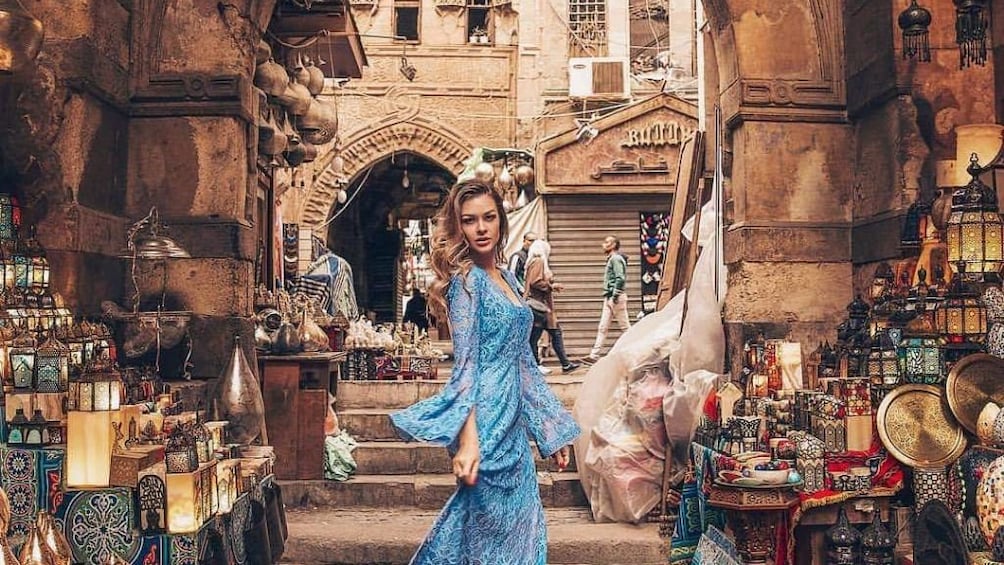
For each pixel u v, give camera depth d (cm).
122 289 482
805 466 373
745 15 521
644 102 1346
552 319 972
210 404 438
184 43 497
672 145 1347
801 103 518
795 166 518
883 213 482
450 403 273
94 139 453
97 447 302
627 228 1370
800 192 517
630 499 501
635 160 1350
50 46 434
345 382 698
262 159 643
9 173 427
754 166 516
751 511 375
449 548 275
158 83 494
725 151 549
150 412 357
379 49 1535
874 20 489
